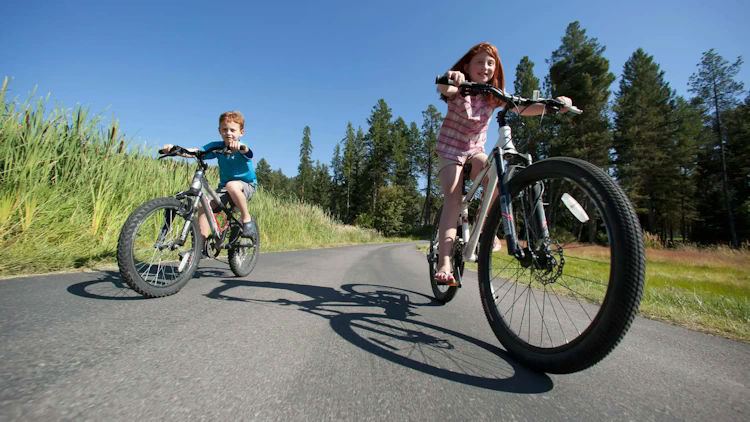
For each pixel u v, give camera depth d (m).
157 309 1.59
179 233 2.07
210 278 2.67
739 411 0.91
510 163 1.59
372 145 58.22
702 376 1.18
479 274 1.56
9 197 2.76
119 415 0.69
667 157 32.16
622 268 0.95
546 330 1.64
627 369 1.21
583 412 0.86
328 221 14.39
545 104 1.67
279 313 1.67
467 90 1.57
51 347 1.03
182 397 0.78
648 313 2.37
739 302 2.77
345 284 2.90
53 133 3.35
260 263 4.08
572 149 27.69
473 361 1.21
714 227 32.81
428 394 0.91
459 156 1.89
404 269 4.92
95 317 1.39
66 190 3.31
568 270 1.20
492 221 1.55
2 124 2.94
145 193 4.11
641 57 36.47
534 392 0.98
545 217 1.32
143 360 0.99
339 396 0.85
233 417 0.71
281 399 0.81
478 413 0.82
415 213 61.12
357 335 1.41
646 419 0.84
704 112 33.88
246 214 2.82
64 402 0.72
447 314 1.99
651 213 34.12
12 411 0.67
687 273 8.57
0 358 0.93
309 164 70.00
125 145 4.02
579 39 31.50
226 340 1.22
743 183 30.62
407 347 1.31
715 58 32.47
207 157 2.54
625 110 33.84
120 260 1.71
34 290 1.81
